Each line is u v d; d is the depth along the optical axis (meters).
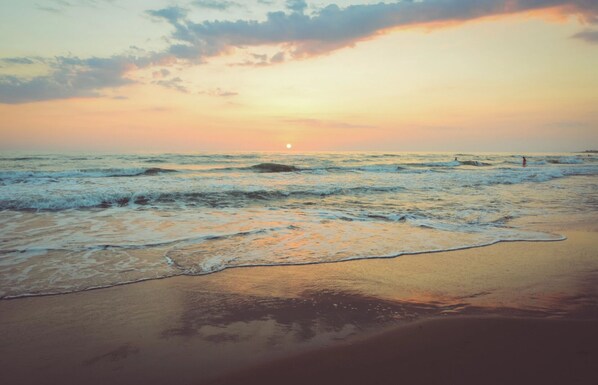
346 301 4.28
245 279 5.03
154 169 24.27
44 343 3.27
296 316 3.88
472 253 6.33
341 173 25.77
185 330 3.56
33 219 9.14
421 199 13.31
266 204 12.19
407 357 2.97
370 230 8.08
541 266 5.60
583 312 3.88
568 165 41.91
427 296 4.42
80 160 35.12
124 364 2.96
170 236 7.36
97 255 6.00
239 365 2.94
